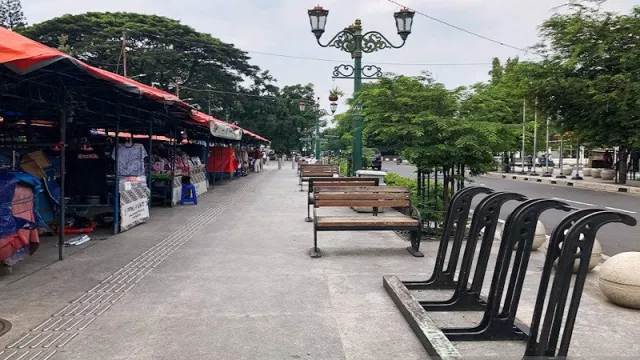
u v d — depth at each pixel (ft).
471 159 28.04
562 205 13.20
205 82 148.46
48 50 17.01
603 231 34.35
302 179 60.90
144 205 33.65
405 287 17.29
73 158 32.30
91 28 138.72
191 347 13.15
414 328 14.16
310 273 20.62
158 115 36.76
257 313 15.75
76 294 17.52
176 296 17.38
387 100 29.27
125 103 29.14
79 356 12.54
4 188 18.99
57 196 28.66
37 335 13.87
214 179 66.54
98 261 22.34
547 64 73.67
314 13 42.96
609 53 68.08
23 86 21.38
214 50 145.89
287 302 16.84
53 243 26.30
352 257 23.59
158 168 42.80
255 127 173.58
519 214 13.55
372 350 13.03
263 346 13.25
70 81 22.30
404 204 25.34
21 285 18.53
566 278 10.94
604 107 66.59
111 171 33.50
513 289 13.83
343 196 25.04
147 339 13.64
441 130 27.66
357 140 45.60
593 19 68.69
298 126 183.73
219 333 14.11
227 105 161.99
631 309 16.47
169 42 142.51
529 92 74.28
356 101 32.14
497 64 132.36
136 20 145.59
